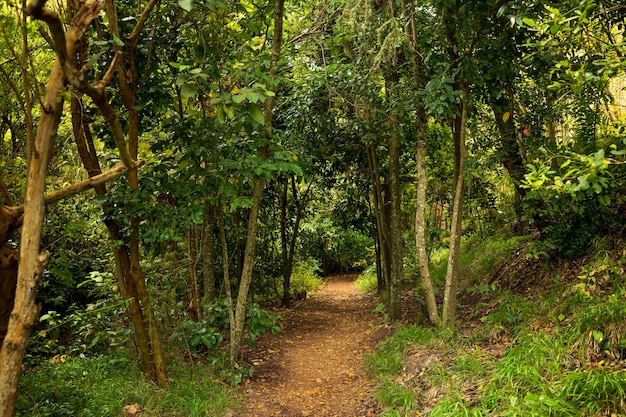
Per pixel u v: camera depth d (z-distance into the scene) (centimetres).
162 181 422
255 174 415
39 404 367
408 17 515
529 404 295
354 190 927
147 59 412
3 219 236
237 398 441
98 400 386
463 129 509
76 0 211
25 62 257
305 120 679
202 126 418
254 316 507
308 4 619
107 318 516
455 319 538
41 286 568
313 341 666
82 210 547
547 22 241
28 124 249
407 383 423
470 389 358
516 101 548
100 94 197
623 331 339
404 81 610
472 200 738
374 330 656
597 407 282
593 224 466
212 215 616
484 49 483
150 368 438
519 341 401
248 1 485
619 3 303
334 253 1598
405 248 922
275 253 1047
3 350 190
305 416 417
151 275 487
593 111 509
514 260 623
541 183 234
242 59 449
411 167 838
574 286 428
